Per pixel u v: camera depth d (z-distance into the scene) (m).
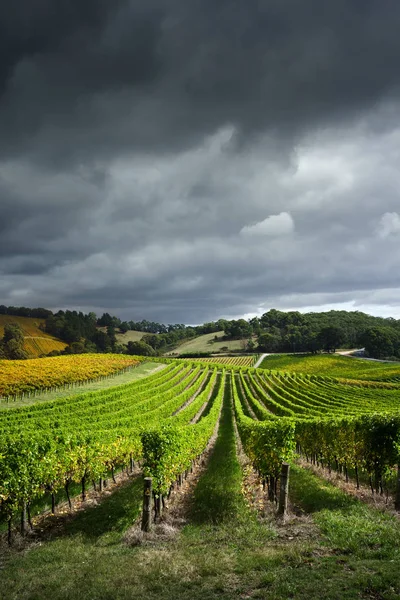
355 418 19.89
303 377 112.38
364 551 9.44
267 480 17.67
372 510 13.41
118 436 22.11
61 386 68.19
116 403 48.69
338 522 11.85
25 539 12.98
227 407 62.91
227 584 8.26
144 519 12.91
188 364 122.38
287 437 17.08
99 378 80.50
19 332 153.50
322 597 7.28
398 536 10.29
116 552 11.04
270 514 14.04
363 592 7.44
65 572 9.48
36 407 47.88
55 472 15.54
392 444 15.70
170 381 81.12
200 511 15.26
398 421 15.83
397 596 7.08
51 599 7.97
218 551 10.36
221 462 26.78
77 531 13.55
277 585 7.85
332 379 104.62
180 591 8.12
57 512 16.20
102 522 14.44
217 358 163.88
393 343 164.75
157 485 15.05
